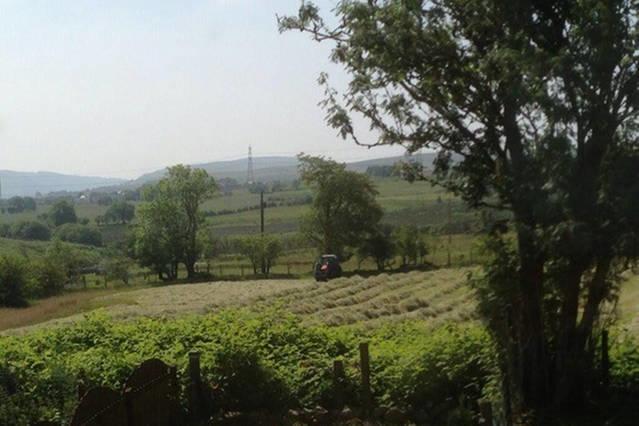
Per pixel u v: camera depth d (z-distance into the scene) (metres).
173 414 11.21
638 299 27.77
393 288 44.59
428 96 11.42
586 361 11.30
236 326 14.07
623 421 10.60
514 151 10.82
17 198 178.38
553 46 10.64
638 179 9.80
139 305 43.06
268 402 11.92
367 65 11.29
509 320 11.28
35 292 57.28
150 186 77.94
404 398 11.46
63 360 12.20
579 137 10.31
